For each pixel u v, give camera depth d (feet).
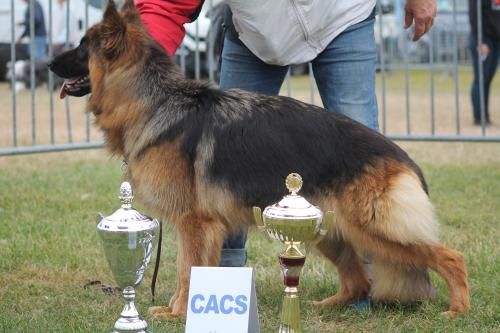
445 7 74.02
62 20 58.90
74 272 19.40
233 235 16.74
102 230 12.97
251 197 15.33
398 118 48.98
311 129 15.34
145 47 15.98
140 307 16.71
